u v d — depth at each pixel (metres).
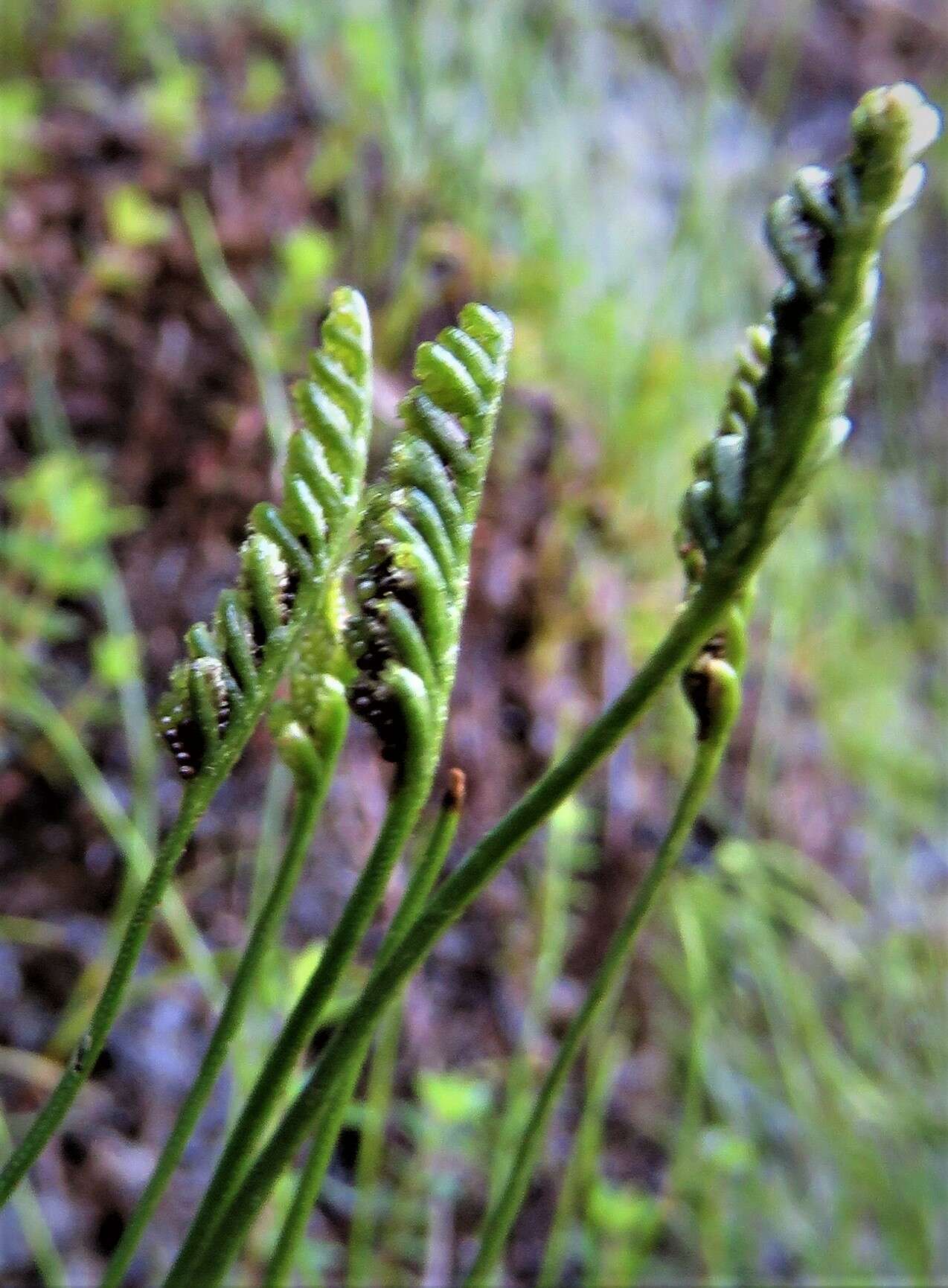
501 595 0.16
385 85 0.18
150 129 0.17
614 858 0.16
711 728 0.05
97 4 0.17
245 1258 0.12
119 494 0.15
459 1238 0.13
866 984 0.18
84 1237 0.12
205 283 0.16
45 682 0.14
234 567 0.15
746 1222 0.15
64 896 0.13
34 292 0.15
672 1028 0.16
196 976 0.13
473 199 0.18
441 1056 0.14
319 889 0.14
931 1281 0.16
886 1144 0.17
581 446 0.17
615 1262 0.13
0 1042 0.12
